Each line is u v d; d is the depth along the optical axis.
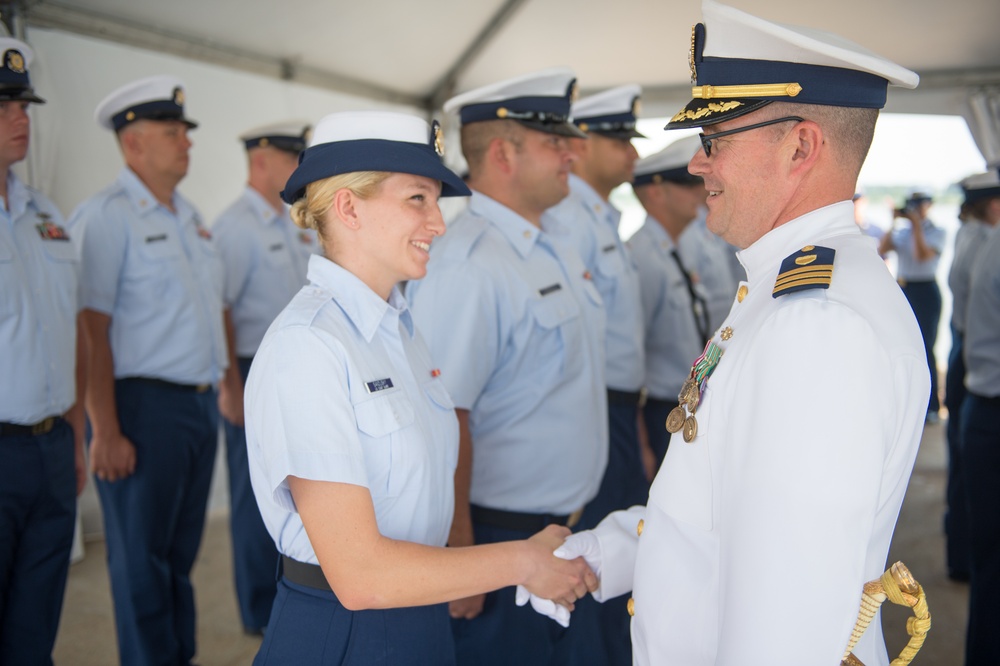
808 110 1.05
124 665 2.75
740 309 1.12
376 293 1.36
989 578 2.77
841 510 0.87
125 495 2.77
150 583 2.75
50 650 2.40
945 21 4.25
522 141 2.12
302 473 1.16
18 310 2.25
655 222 3.62
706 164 1.15
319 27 4.07
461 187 1.36
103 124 3.03
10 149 2.29
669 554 1.12
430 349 1.94
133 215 2.86
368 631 1.28
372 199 1.31
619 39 4.68
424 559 1.21
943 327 9.88
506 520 2.04
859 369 0.89
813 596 0.87
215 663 3.00
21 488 2.26
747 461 0.93
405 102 5.34
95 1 3.38
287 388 1.19
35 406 2.28
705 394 1.08
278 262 3.76
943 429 6.82
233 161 4.20
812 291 0.95
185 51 3.86
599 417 2.21
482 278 1.95
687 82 5.31
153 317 2.84
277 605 1.36
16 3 3.14
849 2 4.05
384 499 1.28
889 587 1.00
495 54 4.90
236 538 3.29
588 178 3.16
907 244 6.86
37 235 2.39
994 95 4.82
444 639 1.40
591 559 1.46
